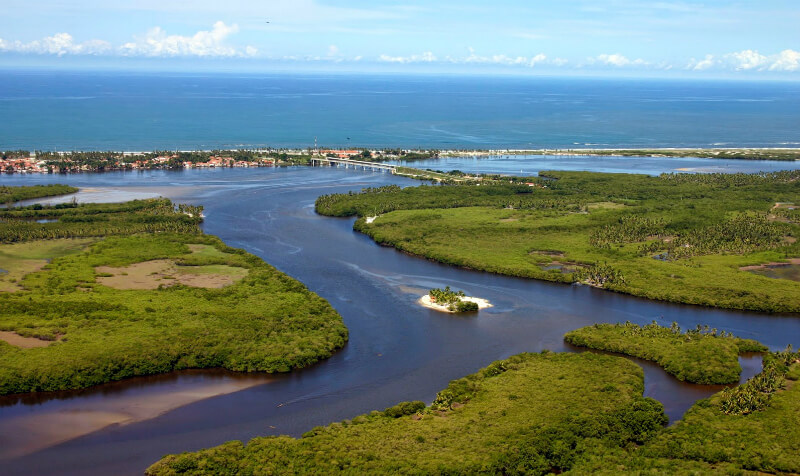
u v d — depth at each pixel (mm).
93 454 125750
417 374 160625
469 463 117062
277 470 116062
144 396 147625
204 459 119000
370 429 130625
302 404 145875
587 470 116938
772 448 124812
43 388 147000
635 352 170500
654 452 124688
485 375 155750
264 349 165500
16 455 125188
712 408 141625
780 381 152375
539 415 134625
